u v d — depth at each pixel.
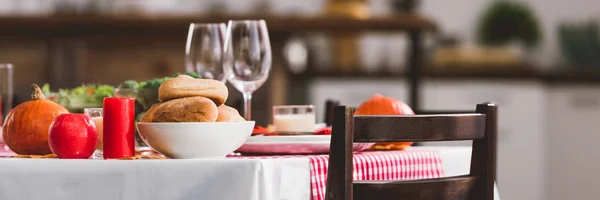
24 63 4.29
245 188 1.15
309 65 5.10
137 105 1.57
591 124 5.05
